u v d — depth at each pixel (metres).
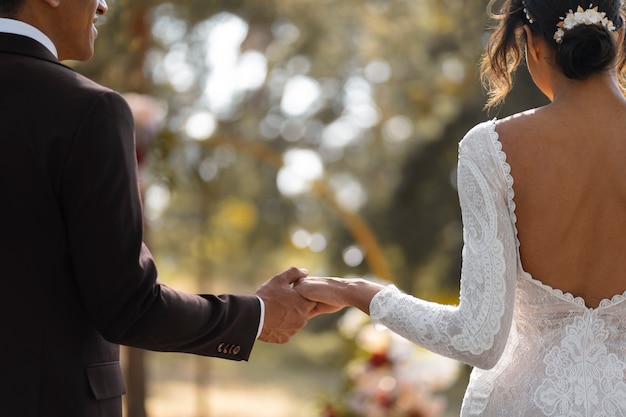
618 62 2.51
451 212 13.65
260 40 10.91
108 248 2.24
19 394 2.20
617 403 2.29
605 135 2.32
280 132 13.17
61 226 2.26
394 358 5.78
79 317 2.30
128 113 2.34
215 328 2.48
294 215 14.68
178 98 8.83
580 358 2.32
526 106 12.10
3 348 2.21
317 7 10.66
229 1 9.34
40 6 2.40
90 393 2.29
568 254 2.32
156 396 14.48
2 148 2.24
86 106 2.27
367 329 5.89
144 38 7.34
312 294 2.79
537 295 2.36
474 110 12.74
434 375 5.78
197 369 13.55
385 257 13.83
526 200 2.32
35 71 2.32
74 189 2.23
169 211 14.20
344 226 13.85
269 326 2.83
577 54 2.33
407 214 13.78
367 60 11.99
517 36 2.51
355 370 5.84
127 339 2.31
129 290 2.26
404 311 2.44
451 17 10.48
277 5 10.15
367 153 14.30
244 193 13.73
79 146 2.24
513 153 2.34
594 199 2.30
